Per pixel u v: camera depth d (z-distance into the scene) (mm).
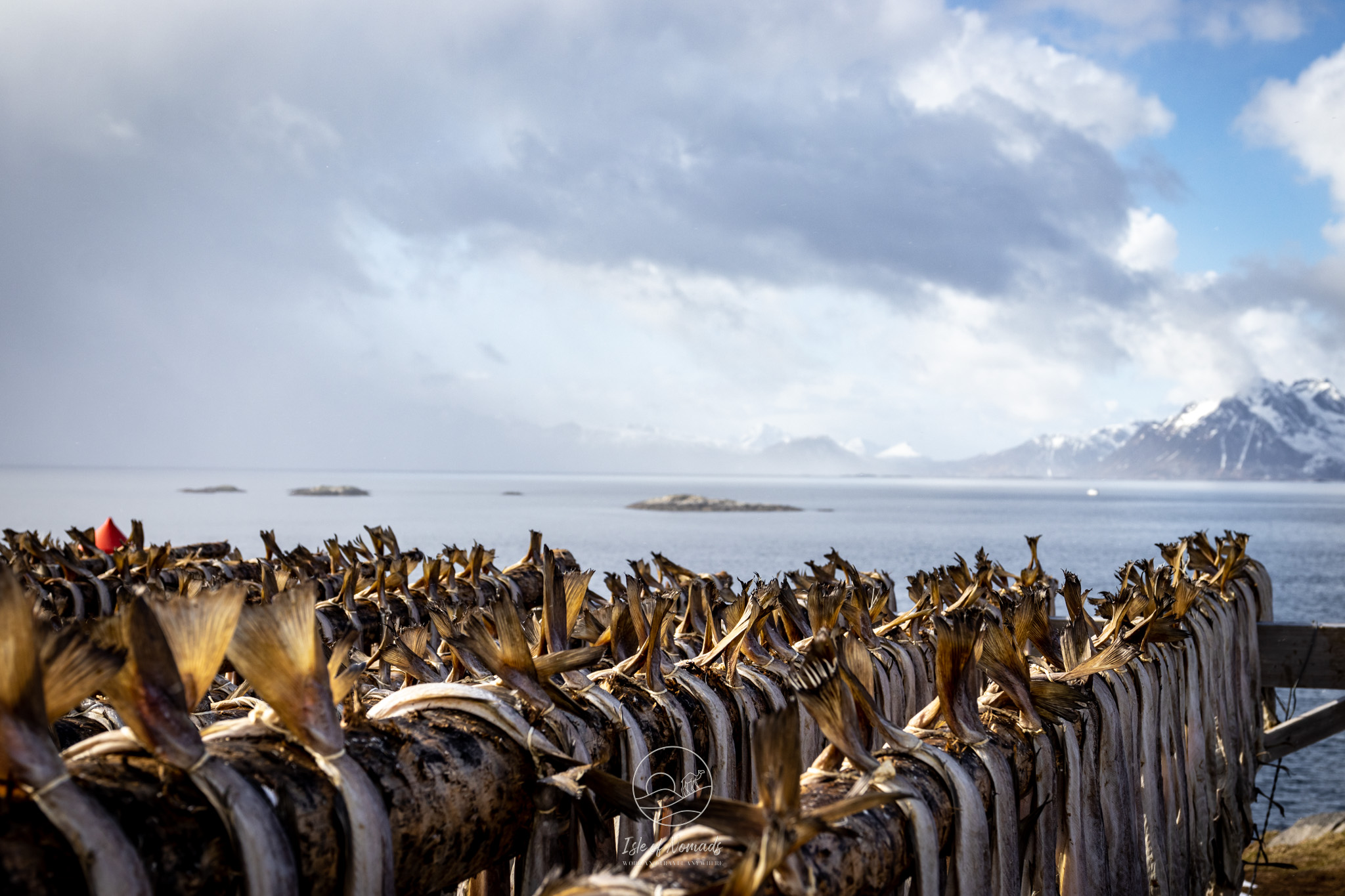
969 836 1296
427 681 1626
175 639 973
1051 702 1602
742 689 1808
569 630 1716
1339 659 4191
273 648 1016
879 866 1174
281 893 888
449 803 1136
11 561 2574
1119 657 1847
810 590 2037
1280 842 5379
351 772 1010
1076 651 1969
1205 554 3695
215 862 891
